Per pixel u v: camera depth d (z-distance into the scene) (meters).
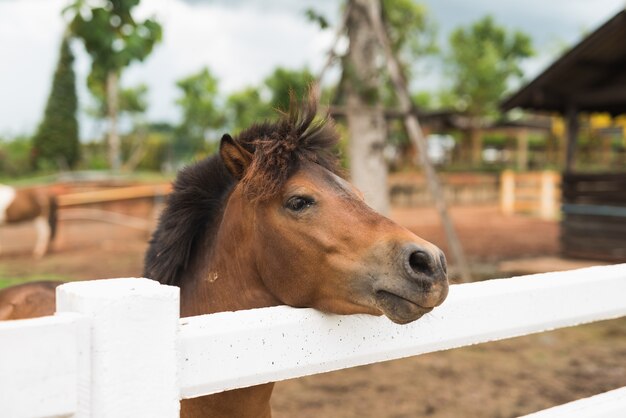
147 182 13.18
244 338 1.15
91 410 0.95
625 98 8.94
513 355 5.25
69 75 26.89
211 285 1.85
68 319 0.92
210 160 1.98
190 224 1.91
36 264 8.99
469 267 8.54
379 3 7.37
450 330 1.45
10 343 0.86
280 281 1.66
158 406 1.01
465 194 21.36
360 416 3.90
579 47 8.74
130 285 1.03
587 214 9.32
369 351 1.35
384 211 7.50
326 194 1.62
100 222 11.50
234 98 25.53
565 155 9.75
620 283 1.78
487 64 25.97
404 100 7.21
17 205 10.70
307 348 1.24
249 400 1.73
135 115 32.41
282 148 1.68
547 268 8.63
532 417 1.55
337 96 7.72
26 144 28.52
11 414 0.86
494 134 29.66
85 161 28.28
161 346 1.01
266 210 1.67
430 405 4.10
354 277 1.49
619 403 1.68
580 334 5.95
